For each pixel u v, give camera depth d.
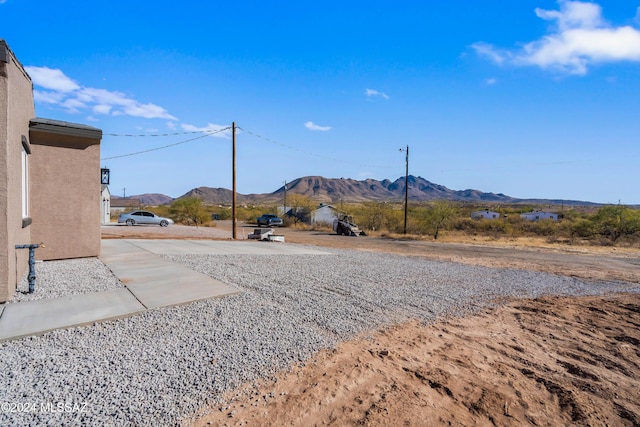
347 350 4.72
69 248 9.29
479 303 7.71
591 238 31.84
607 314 7.38
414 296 7.84
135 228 28.56
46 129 8.56
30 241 8.49
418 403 3.61
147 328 4.79
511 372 4.48
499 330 6.04
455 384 4.06
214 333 4.80
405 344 5.11
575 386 4.20
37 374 3.49
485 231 43.78
